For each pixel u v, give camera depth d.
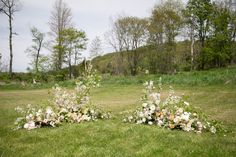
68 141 8.03
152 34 50.19
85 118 10.66
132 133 8.59
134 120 10.47
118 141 7.88
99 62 61.62
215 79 25.89
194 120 9.75
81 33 53.44
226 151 6.94
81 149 7.31
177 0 51.03
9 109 15.86
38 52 55.75
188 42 51.34
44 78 50.41
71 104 11.08
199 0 47.09
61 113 10.70
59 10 55.69
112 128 9.23
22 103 19.39
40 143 7.99
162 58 49.31
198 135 8.77
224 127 10.01
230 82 24.47
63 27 55.34
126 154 6.87
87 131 8.96
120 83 32.25
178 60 50.03
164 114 9.97
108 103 18.17
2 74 50.75
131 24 53.31
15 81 47.53
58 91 11.34
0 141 8.14
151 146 7.32
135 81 31.73
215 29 48.59
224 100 16.98
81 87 11.66
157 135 8.35
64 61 54.31
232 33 50.50
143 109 10.52
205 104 16.09
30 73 52.06
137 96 22.05
